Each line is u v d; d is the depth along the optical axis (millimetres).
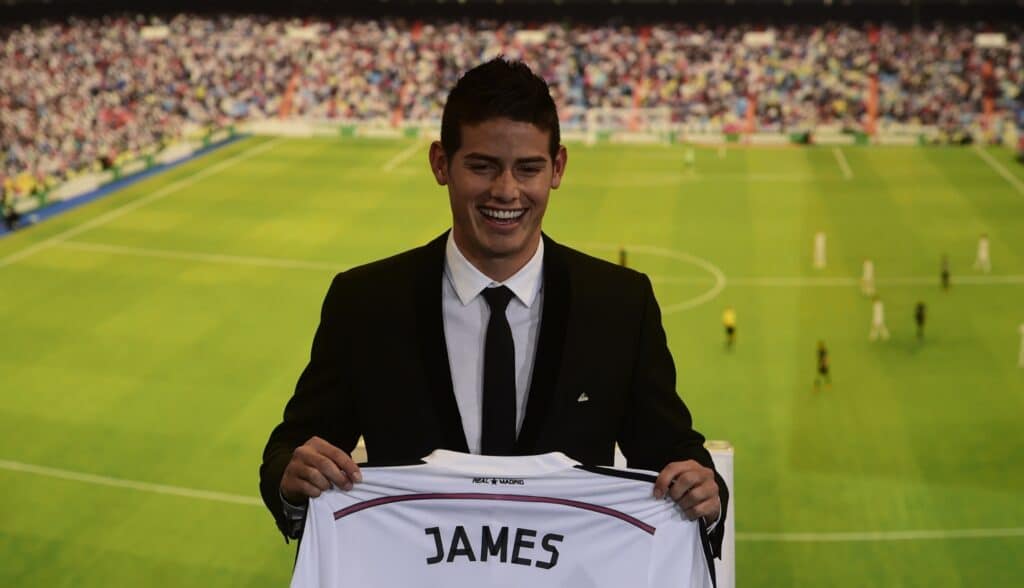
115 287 30578
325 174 45031
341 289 4086
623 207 39719
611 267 4121
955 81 56750
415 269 4051
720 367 25109
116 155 46938
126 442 21203
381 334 3971
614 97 57906
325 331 4082
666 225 37312
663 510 3926
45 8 62562
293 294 30250
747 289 30562
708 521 3889
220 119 55156
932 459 20531
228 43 60688
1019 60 57625
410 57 60562
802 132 51750
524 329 3984
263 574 16844
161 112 54656
